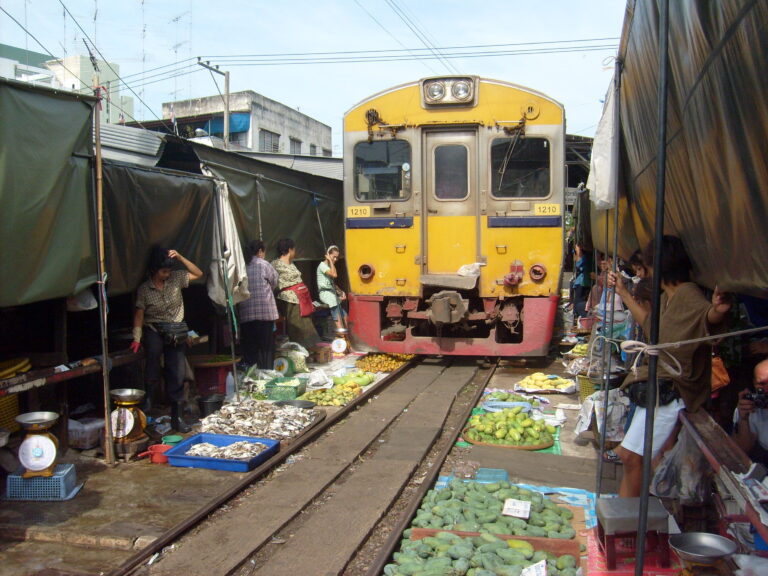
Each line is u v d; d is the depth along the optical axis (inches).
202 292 337.4
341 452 227.8
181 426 247.4
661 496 163.9
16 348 233.3
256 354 335.9
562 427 264.2
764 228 96.0
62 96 199.3
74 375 208.4
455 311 352.2
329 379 339.6
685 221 157.1
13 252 179.9
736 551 130.9
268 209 382.3
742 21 88.4
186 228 272.1
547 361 409.7
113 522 168.4
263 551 156.7
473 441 242.5
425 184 375.2
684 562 134.7
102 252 213.5
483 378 355.3
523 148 365.1
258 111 1173.1
